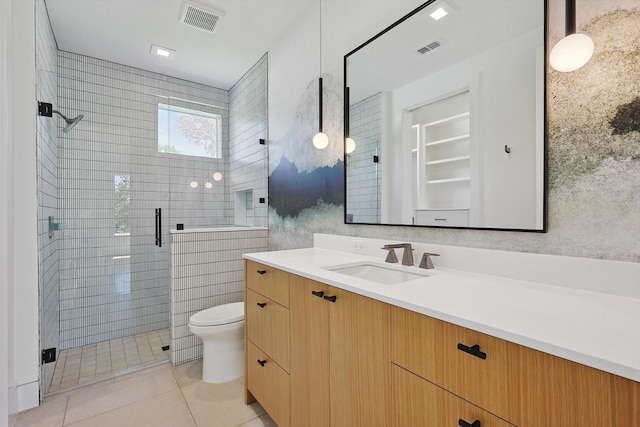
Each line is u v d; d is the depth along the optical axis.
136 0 2.16
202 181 3.07
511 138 1.16
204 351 2.09
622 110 0.91
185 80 3.37
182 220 2.98
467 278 1.19
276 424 1.61
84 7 2.21
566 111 1.02
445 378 0.80
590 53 0.87
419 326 0.86
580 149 0.99
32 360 1.80
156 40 2.64
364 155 1.81
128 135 2.98
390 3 1.66
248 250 2.71
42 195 1.99
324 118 2.14
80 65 2.84
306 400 1.32
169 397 1.88
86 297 2.72
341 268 1.51
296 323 1.39
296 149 2.45
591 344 0.60
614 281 0.92
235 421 1.66
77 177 2.74
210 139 3.15
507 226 1.17
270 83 2.80
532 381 0.64
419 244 1.50
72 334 2.65
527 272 1.11
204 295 2.48
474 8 1.29
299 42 2.39
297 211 2.45
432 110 1.45
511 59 1.16
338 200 2.03
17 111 1.83
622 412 0.52
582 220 0.99
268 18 2.40
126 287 2.88
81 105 2.81
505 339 0.67
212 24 2.46
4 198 1.55
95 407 1.78
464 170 1.31
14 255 1.79
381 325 0.98
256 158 3.02
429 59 1.46
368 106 1.78
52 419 1.68
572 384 0.59
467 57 1.31
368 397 1.02
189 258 2.42
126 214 2.90
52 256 2.36
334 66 2.04
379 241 1.70
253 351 1.76
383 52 1.69
